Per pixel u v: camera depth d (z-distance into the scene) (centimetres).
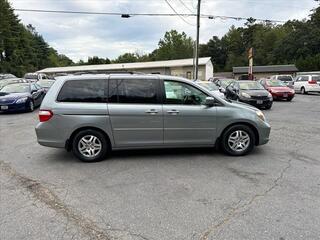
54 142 609
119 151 687
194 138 632
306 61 6419
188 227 354
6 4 7081
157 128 617
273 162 595
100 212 394
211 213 386
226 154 648
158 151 683
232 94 1600
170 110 615
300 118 1206
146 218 376
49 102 608
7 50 7125
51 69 7156
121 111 606
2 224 365
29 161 630
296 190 454
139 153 670
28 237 337
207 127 630
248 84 1623
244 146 644
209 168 563
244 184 481
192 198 432
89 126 606
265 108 1525
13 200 435
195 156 642
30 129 1009
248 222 362
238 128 638
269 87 2008
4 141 826
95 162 613
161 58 9294
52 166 594
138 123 612
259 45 9681
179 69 5647
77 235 340
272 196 434
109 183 496
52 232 347
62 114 600
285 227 349
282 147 714
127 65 6194
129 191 461
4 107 1391
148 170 557
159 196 441
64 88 614
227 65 10412
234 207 402
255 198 428
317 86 2658
